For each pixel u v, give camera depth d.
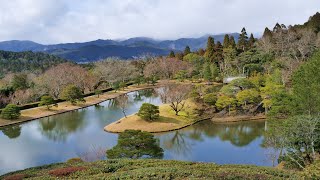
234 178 17.69
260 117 64.44
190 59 144.50
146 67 147.75
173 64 141.62
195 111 68.75
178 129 58.91
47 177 19.14
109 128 60.00
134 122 61.25
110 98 102.75
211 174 18.14
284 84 71.25
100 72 132.25
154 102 93.00
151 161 23.73
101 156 40.62
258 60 112.12
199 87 86.06
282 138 31.39
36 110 78.69
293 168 29.08
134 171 19.30
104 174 19.17
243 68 109.94
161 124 59.84
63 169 20.80
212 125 61.56
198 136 53.69
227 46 139.88
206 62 128.00
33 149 48.91
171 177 17.58
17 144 52.12
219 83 112.19
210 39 143.62
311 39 97.69
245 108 68.19
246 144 47.50
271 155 36.97
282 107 45.72
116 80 130.25
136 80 130.12
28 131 61.66
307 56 96.69
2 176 21.83
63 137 55.88
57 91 98.62
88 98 98.69
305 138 28.28
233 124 61.38
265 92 68.00
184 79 125.44
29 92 89.38
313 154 27.73
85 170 20.55
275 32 125.12
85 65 182.75
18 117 70.94
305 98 34.19
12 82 98.56
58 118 73.31
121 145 37.75
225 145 47.38
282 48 105.88
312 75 36.31
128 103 92.12
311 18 125.00
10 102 83.38
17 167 40.50
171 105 68.38
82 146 49.12
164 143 49.50
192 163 23.20
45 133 59.59
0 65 170.00
